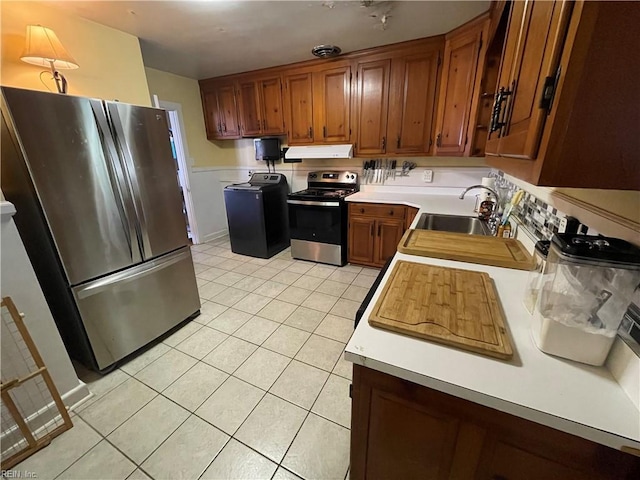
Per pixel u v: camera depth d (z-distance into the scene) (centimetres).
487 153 116
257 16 198
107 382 172
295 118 329
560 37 49
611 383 63
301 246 349
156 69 328
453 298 95
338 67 289
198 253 388
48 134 140
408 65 260
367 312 91
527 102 67
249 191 347
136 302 189
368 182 347
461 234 162
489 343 73
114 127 167
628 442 52
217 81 364
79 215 156
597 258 61
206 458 129
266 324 228
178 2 178
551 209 116
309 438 137
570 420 56
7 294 130
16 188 147
